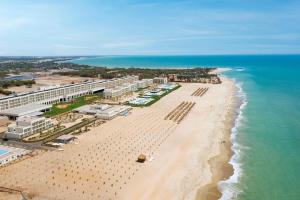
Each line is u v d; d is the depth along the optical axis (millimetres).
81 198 95438
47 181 106688
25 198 94750
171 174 113812
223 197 98375
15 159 127250
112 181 107375
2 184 104250
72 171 115188
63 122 189750
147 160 126500
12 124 171000
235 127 176500
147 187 103625
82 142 149750
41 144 147500
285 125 179250
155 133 165000
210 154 134250
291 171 116812
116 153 134500
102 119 197625
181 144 147125
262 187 104750
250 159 128625
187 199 96812
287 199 96938
